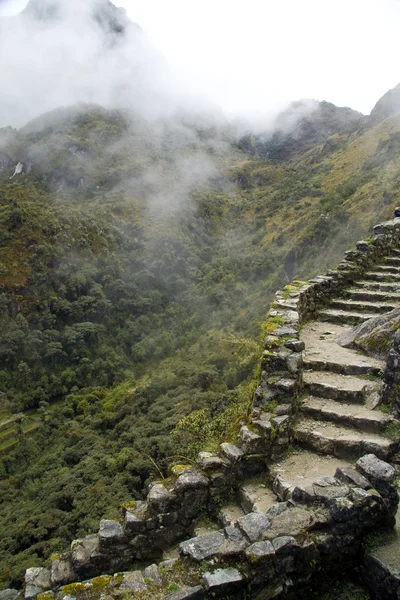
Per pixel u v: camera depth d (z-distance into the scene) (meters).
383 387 5.82
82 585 3.68
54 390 59.34
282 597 3.49
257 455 5.18
